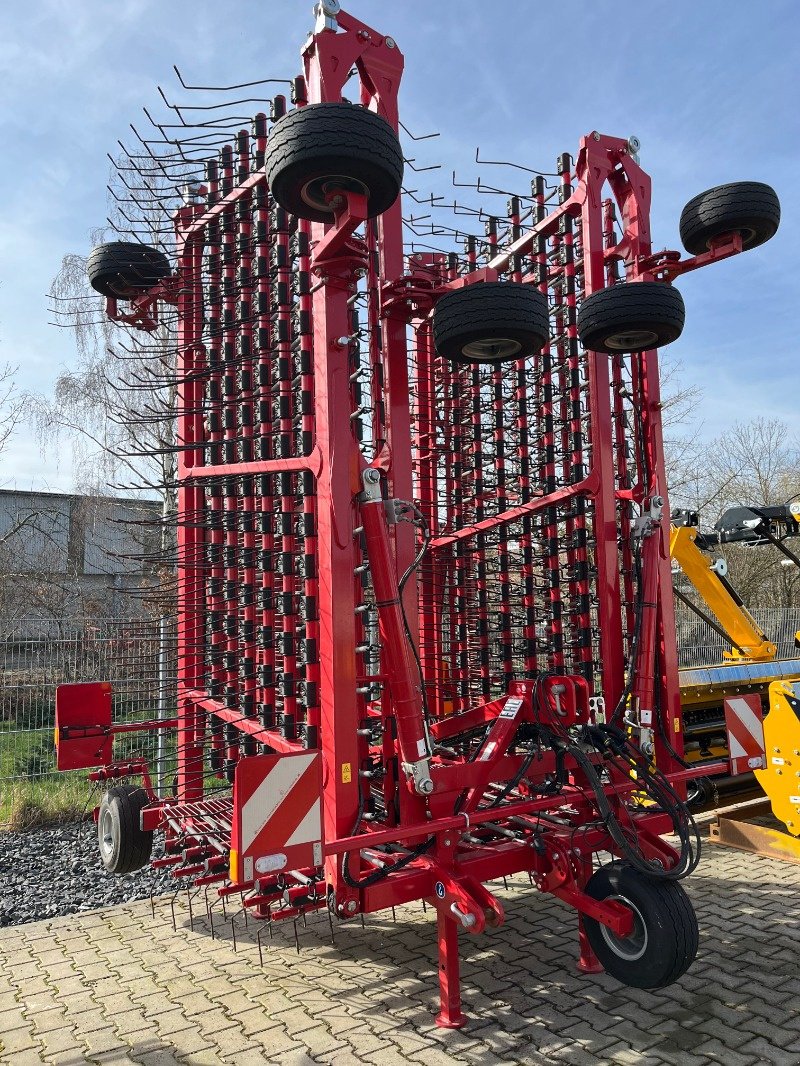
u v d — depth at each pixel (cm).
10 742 762
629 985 314
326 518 312
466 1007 326
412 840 321
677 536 660
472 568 496
